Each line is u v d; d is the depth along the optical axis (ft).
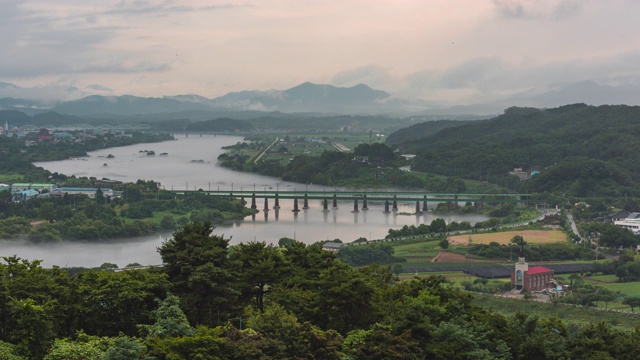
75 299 562.66
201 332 493.77
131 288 564.30
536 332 644.27
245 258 651.66
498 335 629.10
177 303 552.41
